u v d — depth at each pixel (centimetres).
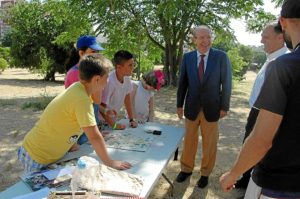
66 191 205
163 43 1583
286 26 169
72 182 208
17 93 1291
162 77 429
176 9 1082
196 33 394
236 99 1275
